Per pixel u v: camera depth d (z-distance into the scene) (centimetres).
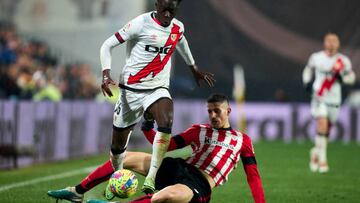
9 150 4469
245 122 8031
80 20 8594
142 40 2616
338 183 3959
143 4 8525
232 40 8269
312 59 4706
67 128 5391
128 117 2683
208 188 2389
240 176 4206
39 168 4594
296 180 4091
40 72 6912
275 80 8262
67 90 7756
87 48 8581
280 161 5322
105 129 6331
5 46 7431
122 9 8525
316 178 4209
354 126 7712
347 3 8150
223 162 2436
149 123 2617
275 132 7962
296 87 8262
